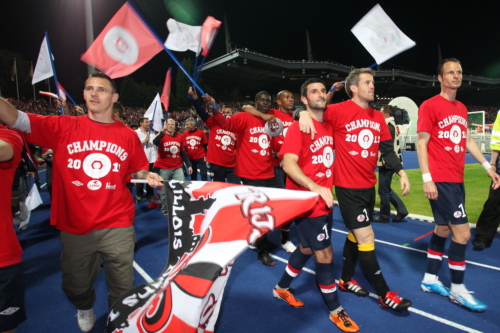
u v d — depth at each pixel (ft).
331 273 9.05
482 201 22.79
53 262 14.64
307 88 9.14
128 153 8.34
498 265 12.84
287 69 146.51
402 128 72.84
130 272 8.15
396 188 29.04
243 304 10.45
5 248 6.24
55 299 11.18
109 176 7.88
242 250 5.37
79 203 7.66
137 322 5.43
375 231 17.56
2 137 6.24
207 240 5.57
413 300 10.44
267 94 14.35
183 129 77.71
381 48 10.80
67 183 7.61
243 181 14.66
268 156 14.70
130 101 143.84
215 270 5.01
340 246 15.67
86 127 7.77
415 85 167.53
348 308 10.06
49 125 7.41
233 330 9.05
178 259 6.61
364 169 9.53
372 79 9.59
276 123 14.07
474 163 45.09
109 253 7.90
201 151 27.84
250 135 14.38
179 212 6.81
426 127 9.93
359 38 11.12
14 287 6.36
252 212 5.86
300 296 10.91
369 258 9.45
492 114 158.81
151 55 9.75
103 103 7.82
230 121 13.84
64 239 7.84
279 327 9.16
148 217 22.16
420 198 24.85
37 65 15.66
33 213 23.94
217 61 134.72
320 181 9.36
